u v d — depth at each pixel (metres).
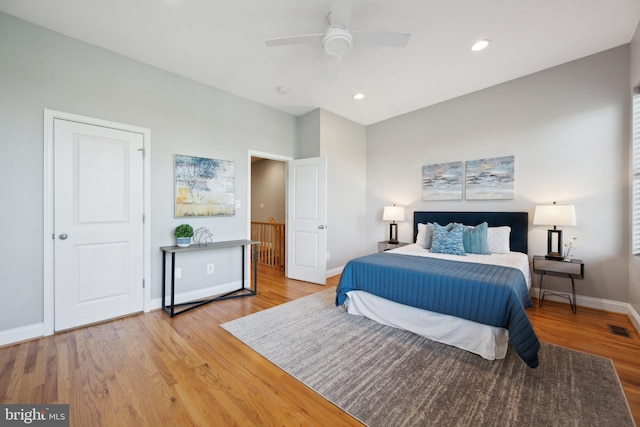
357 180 4.98
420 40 2.55
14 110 2.19
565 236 3.15
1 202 2.15
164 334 2.41
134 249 2.84
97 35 2.42
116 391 1.65
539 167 3.32
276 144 4.21
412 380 1.77
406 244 4.45
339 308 3.05
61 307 2.43
